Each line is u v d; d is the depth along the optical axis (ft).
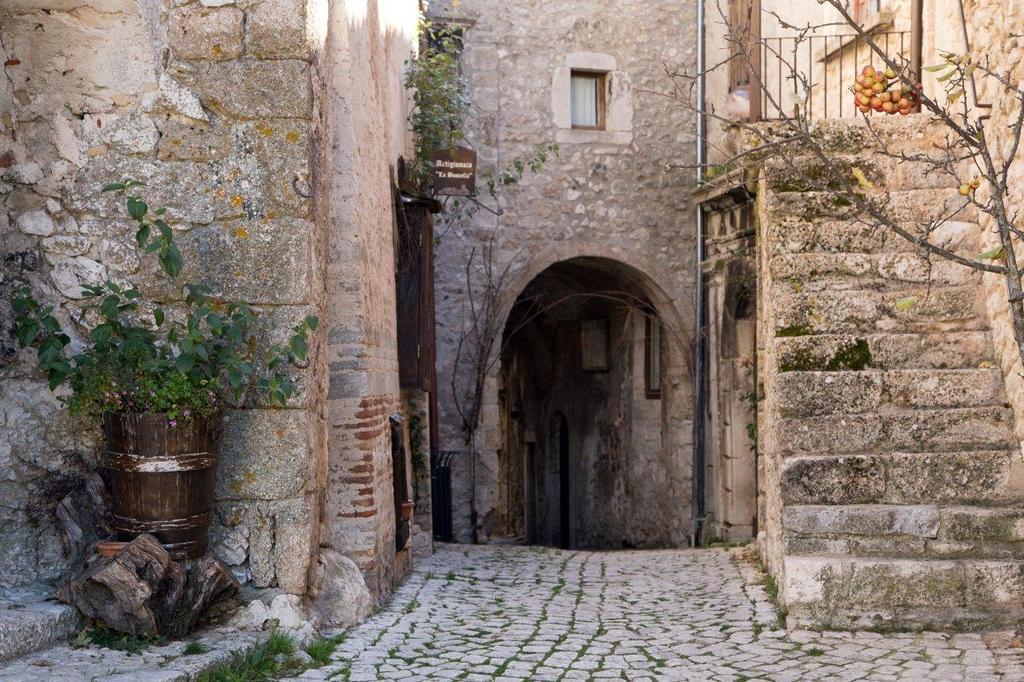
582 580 25.35
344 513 20.66
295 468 16.74
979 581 18.34
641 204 44.21
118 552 14.89
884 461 19.84
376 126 24.17
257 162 17.03
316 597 18.06
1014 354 20.12
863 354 21.44
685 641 17.90
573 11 43.86
